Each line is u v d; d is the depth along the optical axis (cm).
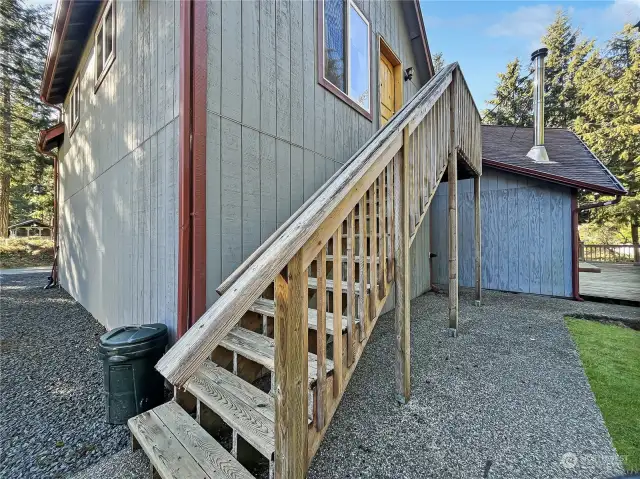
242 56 260
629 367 274
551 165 617
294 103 318
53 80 609
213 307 117
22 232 2164
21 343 349
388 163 203
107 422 198
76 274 577
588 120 1599
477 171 482
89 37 479
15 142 1499
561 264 586
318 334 144
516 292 633
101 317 423
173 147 243
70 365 290
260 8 279
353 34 430
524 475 150
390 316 463
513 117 2011
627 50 1630
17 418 205
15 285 774
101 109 426
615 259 1403
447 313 466
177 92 236
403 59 584
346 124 409
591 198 1431
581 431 184
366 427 190
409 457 164
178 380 86
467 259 693
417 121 238
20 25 1455
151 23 277
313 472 153
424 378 255
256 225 271
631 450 166
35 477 153
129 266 328
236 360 202
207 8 233
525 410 207
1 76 1440
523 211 627
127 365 199
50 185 1817
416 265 608
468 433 183
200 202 224
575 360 290
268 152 285
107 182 403
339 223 153
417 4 565
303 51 332
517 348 321
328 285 243
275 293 118
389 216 222
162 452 147
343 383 169
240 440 152
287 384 118
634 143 1367
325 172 366
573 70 1800
